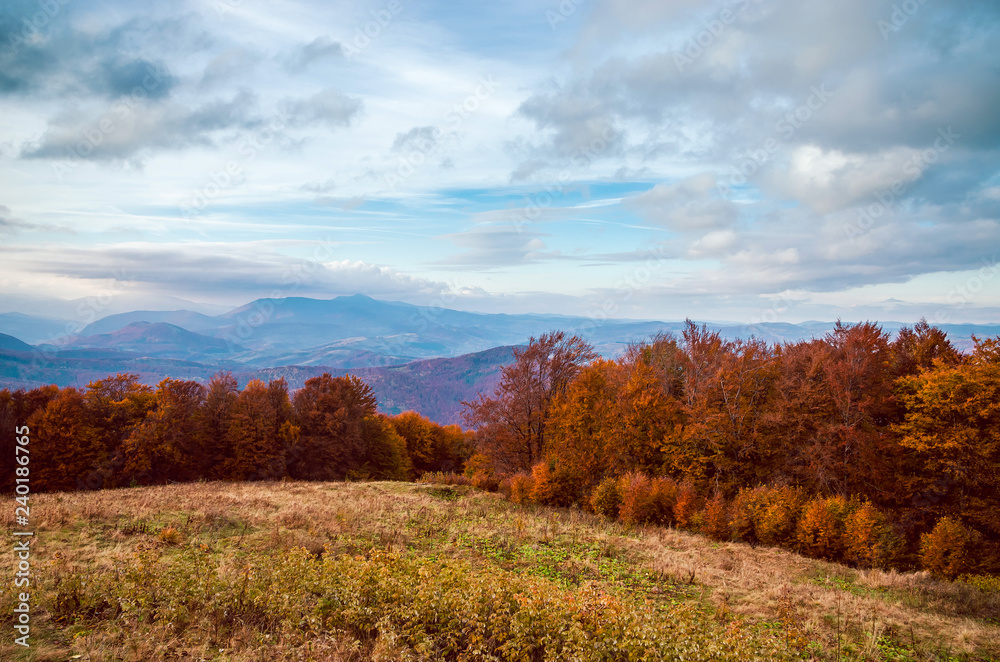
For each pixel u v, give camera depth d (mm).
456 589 10023
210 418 45250
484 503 27703
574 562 16328
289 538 14930
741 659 8273
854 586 16609
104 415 40750
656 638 8414
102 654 7762
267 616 9617
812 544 21875
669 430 30938
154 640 8414
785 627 11711
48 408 37469
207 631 8992
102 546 13055
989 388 23547
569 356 37875
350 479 49094
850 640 11336
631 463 31359
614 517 26938
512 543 17953
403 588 10055
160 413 40344
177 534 14055
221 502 19484
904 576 18234
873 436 26938
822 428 28016
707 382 31391
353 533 16766
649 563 16844
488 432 37844
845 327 31797
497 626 9102
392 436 56500
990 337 25875
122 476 38688
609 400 33031
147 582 10086
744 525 23203
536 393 37312
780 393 30781
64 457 37156
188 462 42094
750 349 32594
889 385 28391
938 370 26422
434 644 8789
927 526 25547
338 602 9820
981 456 23859
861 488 27094
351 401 53562
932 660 10609
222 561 11711
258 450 44500
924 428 25953
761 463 29734
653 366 35562
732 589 14625
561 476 29750
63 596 9383
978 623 13227
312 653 8336
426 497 27422
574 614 9086
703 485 29047
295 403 50875
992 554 22094
